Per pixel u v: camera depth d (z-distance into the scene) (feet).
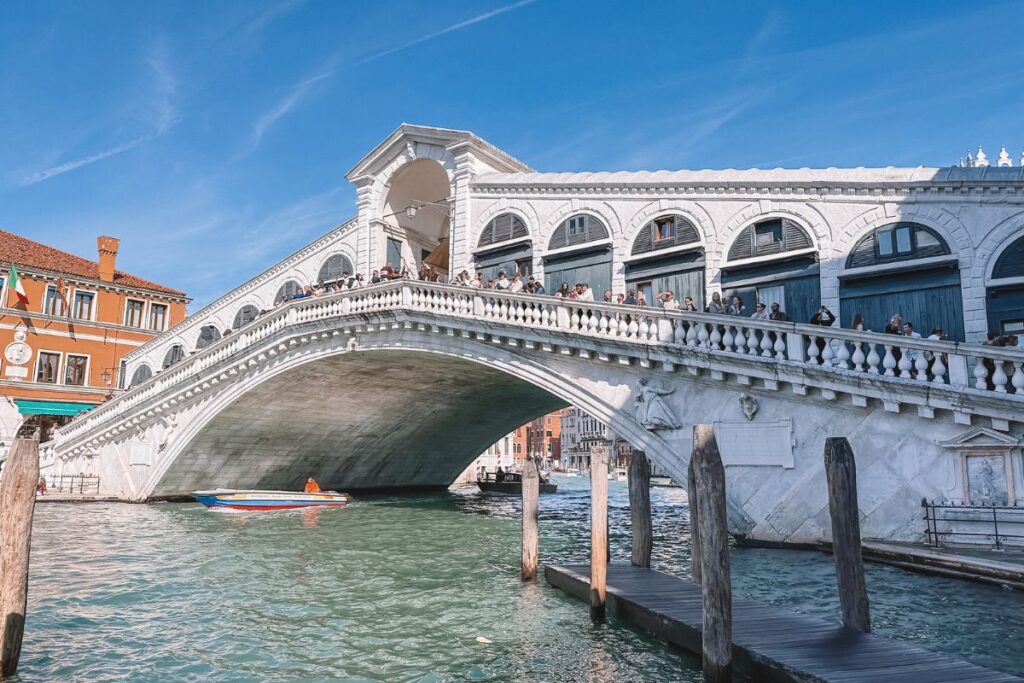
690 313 42.88
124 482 79.10
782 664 18.40
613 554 42.68
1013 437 33.01
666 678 20.68
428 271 60.39
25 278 101.04
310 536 50.34
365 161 76.64
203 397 72.38
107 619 27.61
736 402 41.60
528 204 62.49
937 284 43.29
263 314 67.87
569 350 48.08
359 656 23.07
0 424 96.12
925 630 23.49
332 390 72.49
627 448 263.70
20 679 20.90
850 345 44.50
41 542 46.93
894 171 45.75
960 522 34.04
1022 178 41.09
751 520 40.22
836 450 22.00
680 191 53.83
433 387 73.92
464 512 71.00
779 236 49.32
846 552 21.62
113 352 107.55
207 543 46.62
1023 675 19.70
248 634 25.55
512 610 28.27
